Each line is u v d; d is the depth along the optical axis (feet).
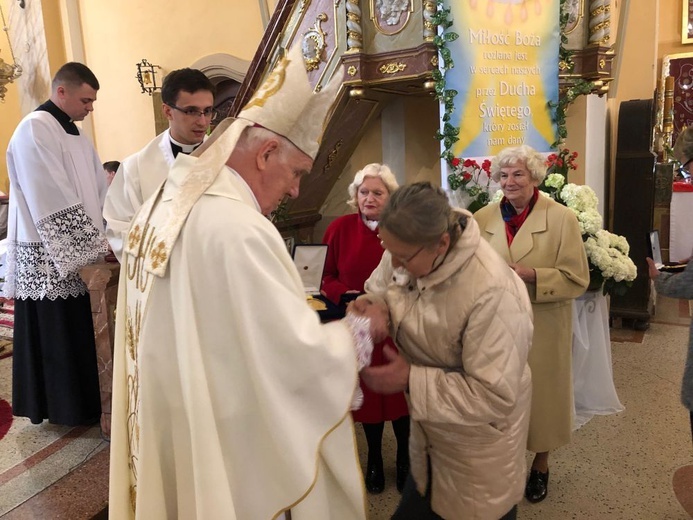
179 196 3.95
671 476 8.80
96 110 20.95
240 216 3.74
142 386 3.94
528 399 4.92
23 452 9.43
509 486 4.76
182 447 3.93
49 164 9.26
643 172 15.06
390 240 4.09
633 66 16.80
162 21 18.92
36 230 9.55
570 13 12.12
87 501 7.93
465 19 10.37
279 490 3.76
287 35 11.79
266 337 3.62
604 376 10.85
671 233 18.98
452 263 4.29
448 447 4.74
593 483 8.70
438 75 10.25
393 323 4.75
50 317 9.62
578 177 13.58
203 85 8.08
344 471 4.14
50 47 20.35
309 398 3.76
